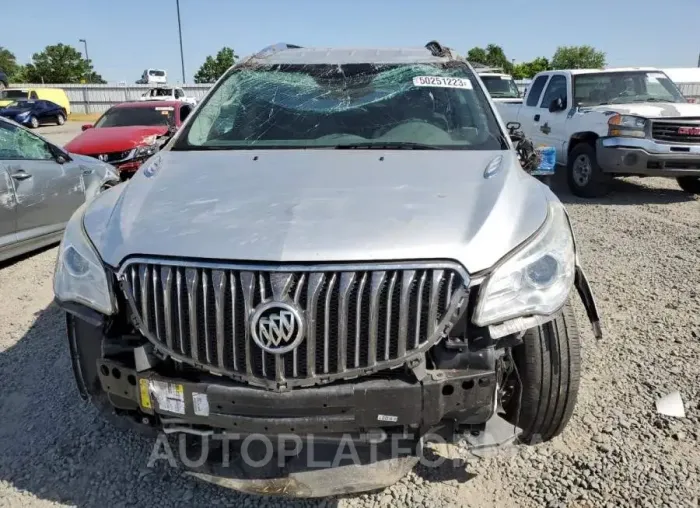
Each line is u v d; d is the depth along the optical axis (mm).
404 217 2398
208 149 3400
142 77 47312
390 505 2650
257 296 2201
